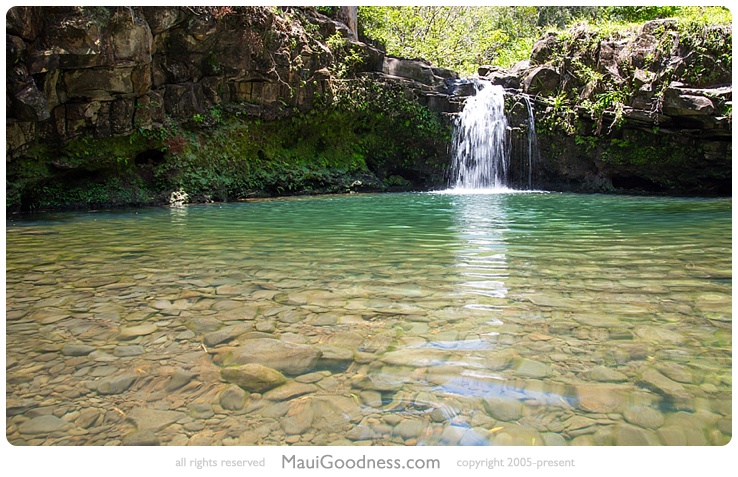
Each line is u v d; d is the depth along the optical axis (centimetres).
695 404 172
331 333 236
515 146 1453
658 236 520
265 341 227
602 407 170
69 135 871
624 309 267
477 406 171
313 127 1292
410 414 168
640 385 184
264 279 339
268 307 276
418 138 1417
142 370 200
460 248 452
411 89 1382
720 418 164
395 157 1451
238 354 213
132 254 439
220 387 186
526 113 1426
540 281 325
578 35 1389
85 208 923
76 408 174
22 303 289
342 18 1405
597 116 1311
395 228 599
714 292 297
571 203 961
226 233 570
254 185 1180
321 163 1313
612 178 1376
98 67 824
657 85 1219
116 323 254
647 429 159
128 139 965
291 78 1180
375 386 185
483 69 1595
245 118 1155
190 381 191
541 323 246
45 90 788
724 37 1158
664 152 1267
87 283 334
